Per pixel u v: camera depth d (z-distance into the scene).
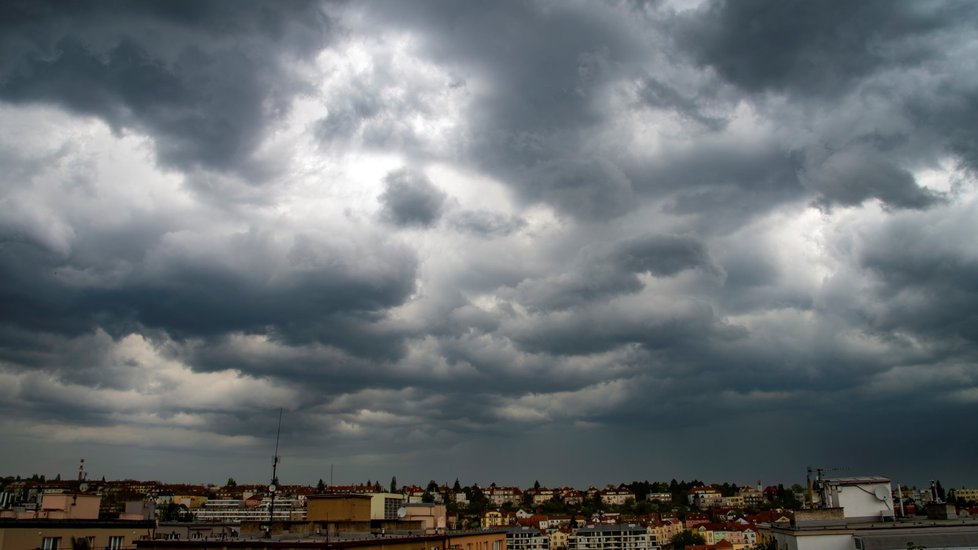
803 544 58.97
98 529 69.50
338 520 77.44
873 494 66.19
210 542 56.34
